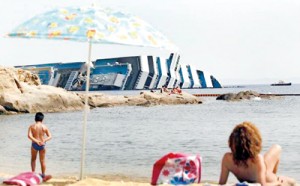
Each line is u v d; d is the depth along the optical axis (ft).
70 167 51.93
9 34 29.37
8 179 34.01
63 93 194.18
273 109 198.80
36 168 50.39
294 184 23.24
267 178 22.29
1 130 105.09
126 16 30.76
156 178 24.63
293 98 328.49
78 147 72.59
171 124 127.95
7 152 64.64
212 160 59.16
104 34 27.94
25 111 174.09
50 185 35.14
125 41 27.94
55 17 29.94
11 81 175.94
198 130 108.27
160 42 29.81
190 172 24.50
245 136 21.02
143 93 248.93
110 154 64.39
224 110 196.13
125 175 47.14
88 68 34.96
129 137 91.09
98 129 111.75
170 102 250.37
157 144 78.48
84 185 35.42
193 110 198.08
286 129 109.60
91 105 219.20
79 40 27.55
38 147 39.63
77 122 135.03
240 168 21.50
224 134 97.25
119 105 234.17
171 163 24.58
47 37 28.04
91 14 29.50
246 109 201.16
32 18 30.94
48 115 167.94
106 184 36.58
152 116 161.99
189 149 71.56
